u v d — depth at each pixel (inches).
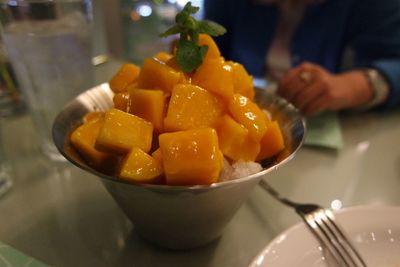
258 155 9.5
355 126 17.1
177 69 9.4
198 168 7.4
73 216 11.3
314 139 15.2
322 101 17.1
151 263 9.7
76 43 14.0
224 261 9.8
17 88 17.2
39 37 13.0
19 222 11.1
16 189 12.5
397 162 14.2
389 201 12.1
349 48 25.4
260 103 11.8
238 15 27.0
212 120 8.8
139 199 8.1
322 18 24.8
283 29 26.1
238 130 8.6
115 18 35.5
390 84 18.8
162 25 33.5
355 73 19.2
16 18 13.2
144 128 8.3
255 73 26.3
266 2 26.2
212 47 10.1
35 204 11.9
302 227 9.5
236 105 9.0
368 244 9.4
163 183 8.0
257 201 11.9
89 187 12.7
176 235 9.2
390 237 9.5
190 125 8.4
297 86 17.7
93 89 11.4
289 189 12.6
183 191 7.3
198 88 8.8
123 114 8.3
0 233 10.6
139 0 33.6
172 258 9.9
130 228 10.9
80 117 10.5
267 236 10.6
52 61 13.5
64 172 13.5
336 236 9.3
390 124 17.4
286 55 25.7
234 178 8.2
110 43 36.9
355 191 12.5
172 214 8.4
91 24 15.1
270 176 13.2
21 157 14.4
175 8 33.5
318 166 13.9
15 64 13.9
